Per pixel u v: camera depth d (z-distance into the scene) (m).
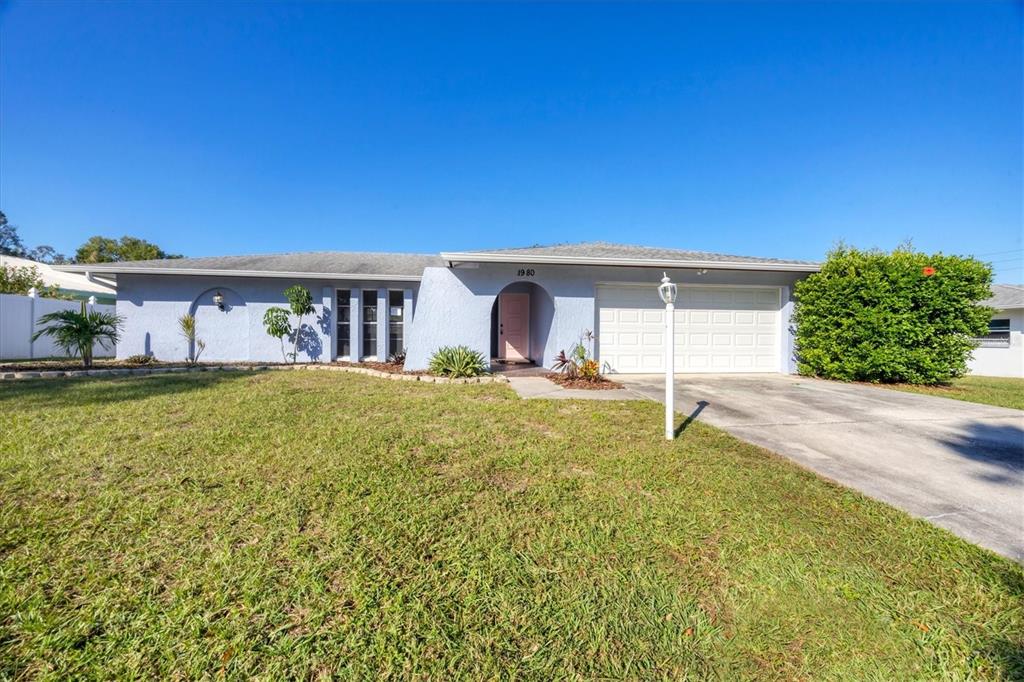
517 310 15.38
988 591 2.38
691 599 2.28
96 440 4.72
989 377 14.61
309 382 9.43
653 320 11.51
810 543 2.85
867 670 1.85
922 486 3.88
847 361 10.23
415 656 1.88
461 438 5.09
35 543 2.64
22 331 14.30
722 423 6.07
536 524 3.04
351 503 3.29
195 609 2.11
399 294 14.01
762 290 11.89
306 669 1.80
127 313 12.82
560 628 2.06
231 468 3.96
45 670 1.76
